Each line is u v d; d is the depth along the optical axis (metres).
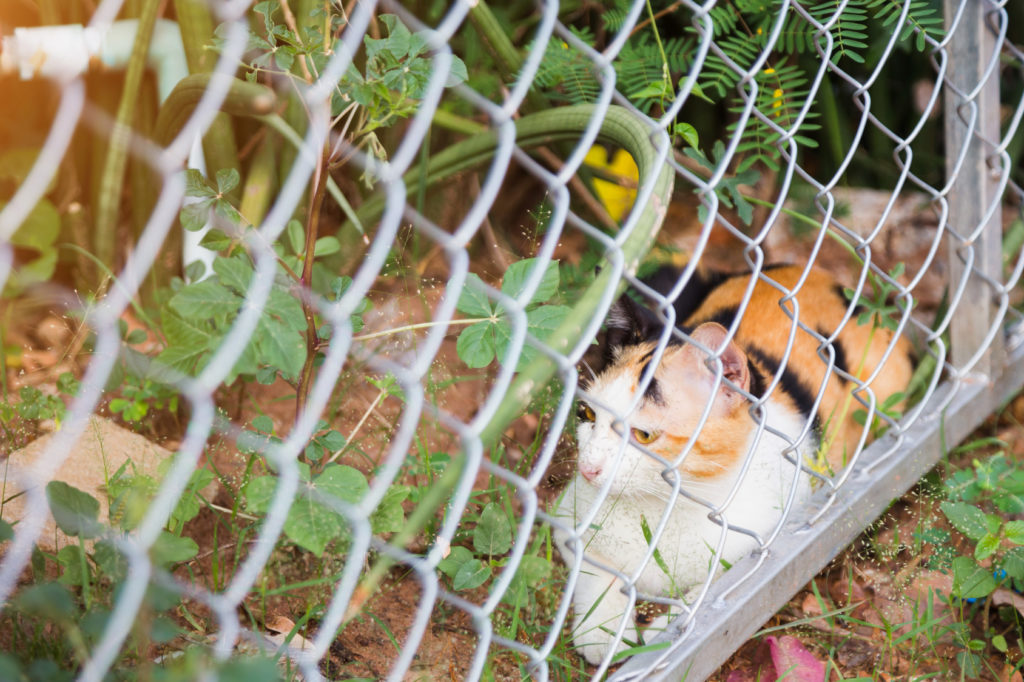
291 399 3.09
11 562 1.19
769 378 2.83
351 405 3.04
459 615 2.44
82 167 3.26
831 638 2.45
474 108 3.44
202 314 1.83
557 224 1.53
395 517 1.97
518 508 2.75
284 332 1.83
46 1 2.81
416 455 2.57
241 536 2.23
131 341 2.66
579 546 1.70
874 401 2.55
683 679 1.99
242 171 3.25
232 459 2.78
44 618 1.83
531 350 1.93
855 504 2.55
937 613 2.52
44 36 2.30
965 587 2.35
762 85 2.84
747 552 2.56
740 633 2.19
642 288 1.78
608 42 3.73
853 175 4.43
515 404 1.55
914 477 2.84
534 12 3.66
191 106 2.55
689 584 2.61
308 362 2.08
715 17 2.86
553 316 1.95
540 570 2.13
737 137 1.97
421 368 1.38
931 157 4.26
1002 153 2.88
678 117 3.88
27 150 3.14
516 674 2.24
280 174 3.18
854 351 3.16
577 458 2.73
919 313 3.93
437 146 3.66
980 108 2.81
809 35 2.80
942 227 2.75
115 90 3.08
